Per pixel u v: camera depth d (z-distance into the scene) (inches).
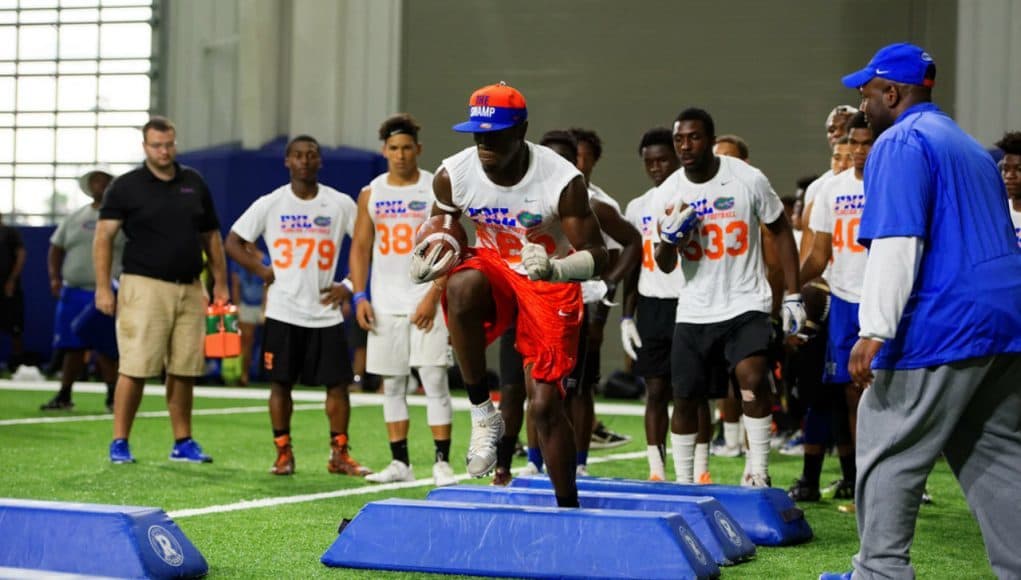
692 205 343.9
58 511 223.5
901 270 199.2
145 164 439.5
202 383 925.2
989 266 201.9
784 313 346.3
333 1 1016.9
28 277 1088.2
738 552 259.4
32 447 475.8
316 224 416.2
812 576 245.3
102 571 218.2
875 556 207.0
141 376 430.3
